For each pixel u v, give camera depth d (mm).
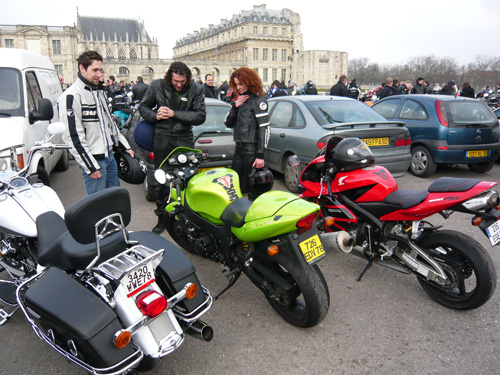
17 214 2957
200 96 4613
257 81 4477
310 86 15227
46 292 2156
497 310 3281
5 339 2936
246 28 98562
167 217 4230
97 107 4070
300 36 105062
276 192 2990
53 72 8109
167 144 4582
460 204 2947
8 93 5535
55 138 6848
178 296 2338
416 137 7785
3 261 3240
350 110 6457
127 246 2521
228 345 2861
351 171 3635
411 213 3148
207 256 3475
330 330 3037
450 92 15680
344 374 2578
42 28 82375
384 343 2883
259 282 2992
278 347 2842
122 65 87625
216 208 3199
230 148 5887
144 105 4523
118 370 2012
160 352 2174
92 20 102750
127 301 2164
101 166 4191
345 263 4188
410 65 86938
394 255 3379
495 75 61625
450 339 2920
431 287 3416
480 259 2963
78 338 1991
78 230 2119
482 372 2574
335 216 3787
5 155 4629
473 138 7398
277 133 6809
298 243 2717
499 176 7969
